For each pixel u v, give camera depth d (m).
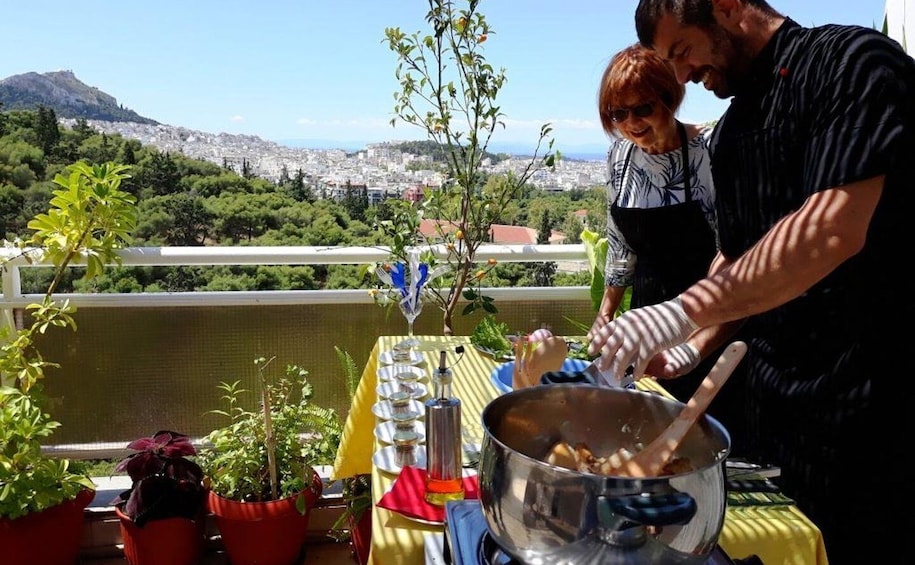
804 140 1.25
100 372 2.57
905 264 1.26
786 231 1.10
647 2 1.39
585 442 0.96
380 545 1.00
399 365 1.92
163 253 2.56
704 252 2.19
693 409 0.82
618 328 1.12
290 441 2.45
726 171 1.49
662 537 0.66
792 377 1.38
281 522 2.28
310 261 2.68
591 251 2.79
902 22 2.62
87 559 2.56
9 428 2.20
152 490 2.25
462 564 0.82
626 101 2.02
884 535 1.33
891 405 1.29
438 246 2.84
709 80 1.43
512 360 2.03
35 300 2.47
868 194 1.07
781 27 1.32
